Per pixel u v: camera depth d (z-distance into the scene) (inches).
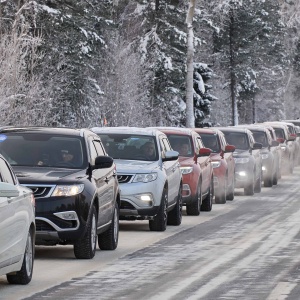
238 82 6579.7
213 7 5772.6
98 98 3644.2
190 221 1710.1
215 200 2154.3
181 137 1889.8
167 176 1552.7
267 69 7342.5
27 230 930.7
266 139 2802.7
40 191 1118.4
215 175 2137.1
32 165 1188.5
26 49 2896.2
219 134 2235.5
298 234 1449.3
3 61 2588.6
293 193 2502.5
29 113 2613.2
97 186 1177.4
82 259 1148.5
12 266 889.5
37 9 3262.8
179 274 1013.2
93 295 871.7
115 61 3811.5
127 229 1549.0
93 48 3612.2
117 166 1504.7
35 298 854.5
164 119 4488.2
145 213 1487.5
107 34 3986.2
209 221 1705.2
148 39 4490.7
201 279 975.0
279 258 1152.8
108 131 1615.4
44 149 1206.9
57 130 1243.2
